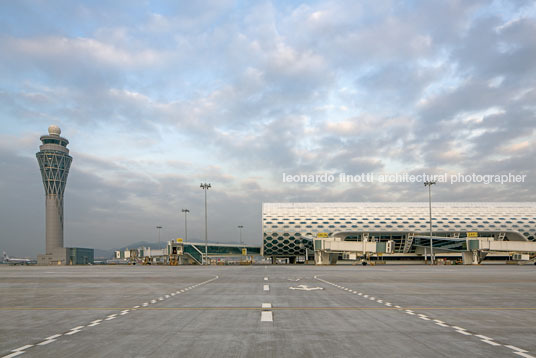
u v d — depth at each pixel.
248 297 21.45
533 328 12.32
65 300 20.48
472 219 140.50
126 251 142.00
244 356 8.92
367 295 22.47
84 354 9.16
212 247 147.62
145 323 13.30
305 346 9.88
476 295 22.55
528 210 144.12
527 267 80.56
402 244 143.75
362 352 9.26
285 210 148.88
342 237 144.62
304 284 31.16
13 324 13.30
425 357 8.80
